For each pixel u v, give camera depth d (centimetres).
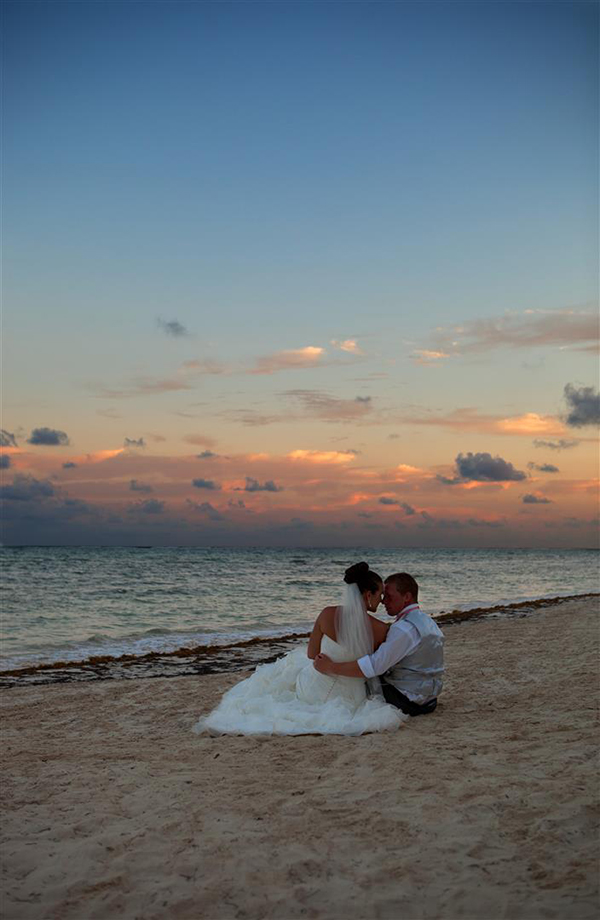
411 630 631
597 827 353
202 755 543
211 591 3400
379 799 410
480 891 296
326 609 640
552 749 503
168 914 290
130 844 358
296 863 329
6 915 291
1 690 994
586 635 1362
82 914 292
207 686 975
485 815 377
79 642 1658
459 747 519
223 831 371
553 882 300
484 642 1313
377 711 597
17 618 2239
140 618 2269
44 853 352
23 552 10300
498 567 7288
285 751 535
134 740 639
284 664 672
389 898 294
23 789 466
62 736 680
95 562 6806
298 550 17962
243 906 293
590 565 8225
